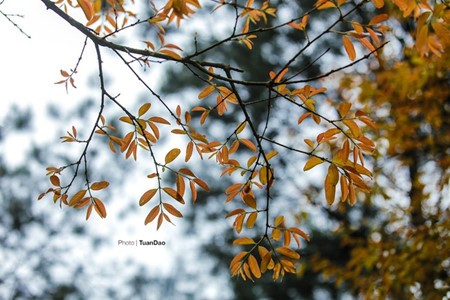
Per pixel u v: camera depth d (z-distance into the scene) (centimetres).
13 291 1073
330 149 504
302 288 1031
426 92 455
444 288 434
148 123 240
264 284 1043
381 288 457
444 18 192
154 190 236
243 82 223
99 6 272
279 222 246
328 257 845
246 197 242
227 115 988
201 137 240
